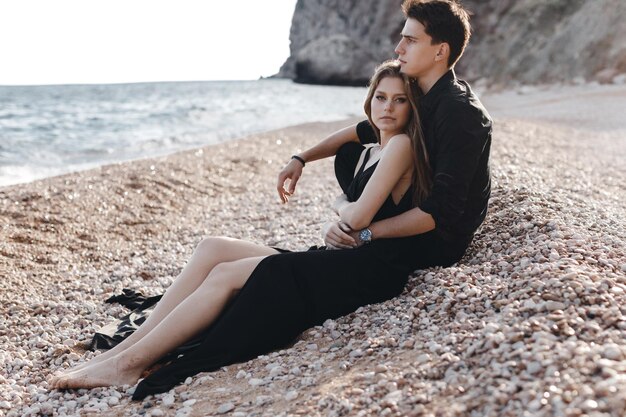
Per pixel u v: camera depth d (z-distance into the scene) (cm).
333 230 362
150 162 1095
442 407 236
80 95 6594
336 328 347
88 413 299
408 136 355
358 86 6134
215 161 1155
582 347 248
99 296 496
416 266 388
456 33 345
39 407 309
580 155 1105
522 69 4241
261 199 877
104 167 1035
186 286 356
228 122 2436
